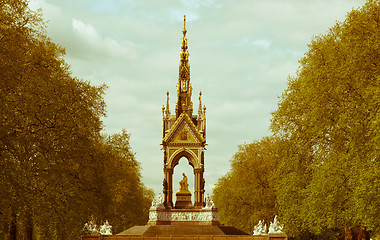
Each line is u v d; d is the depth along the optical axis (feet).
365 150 210.59
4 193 180.65
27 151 192.65
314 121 239.91
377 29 214.07
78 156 234.17
